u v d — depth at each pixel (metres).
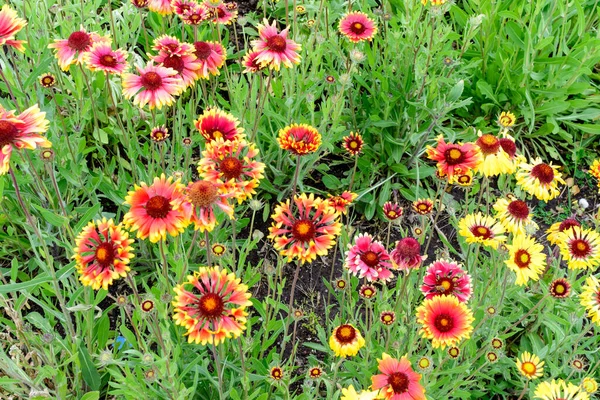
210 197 0.99
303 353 1.35
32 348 1.19
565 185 1.64
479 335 1.28
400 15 1.65
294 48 1.29
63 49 1.29
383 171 1.59
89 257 1.01
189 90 1.61
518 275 1.14
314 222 1.07
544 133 1.66
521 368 1.14
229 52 1.66
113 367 1.21
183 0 1.38
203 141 1.45
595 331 1.30
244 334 1.23
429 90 1.53
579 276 1.46
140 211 1.00
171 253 1.23
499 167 1.24
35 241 1.31
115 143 1.48
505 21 1.77
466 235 1.19
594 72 1.78
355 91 1.61
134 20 1.54
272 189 1.50
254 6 1.83
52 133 1.32
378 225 1.53
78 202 1.44
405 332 1.18
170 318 1.20
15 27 1.16
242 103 1.44
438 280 1.13
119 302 1.08
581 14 1.64
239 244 1.44
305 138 1.15
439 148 1.18
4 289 1.07
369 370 1.20
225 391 1.20
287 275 1.45
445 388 1.17
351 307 1.24
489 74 1.67
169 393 1.09
